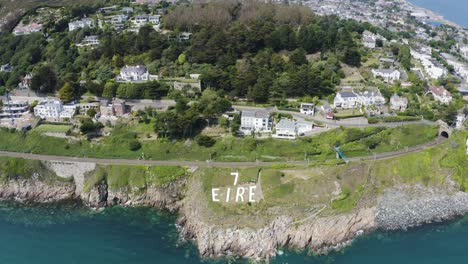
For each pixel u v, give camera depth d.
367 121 173.50
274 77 193.50
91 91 193.00
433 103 191.25
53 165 159.12
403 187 148.62
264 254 124.81
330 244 129.50
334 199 137.00
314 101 186.38
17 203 153.75
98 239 132.12
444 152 159.62
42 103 184.88
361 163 150.50
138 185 151.50
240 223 130.50
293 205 134.75
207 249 126.19
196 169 152.50
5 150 167.88
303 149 158.50
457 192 150.25
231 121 172.38
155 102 187.88
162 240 132.25
